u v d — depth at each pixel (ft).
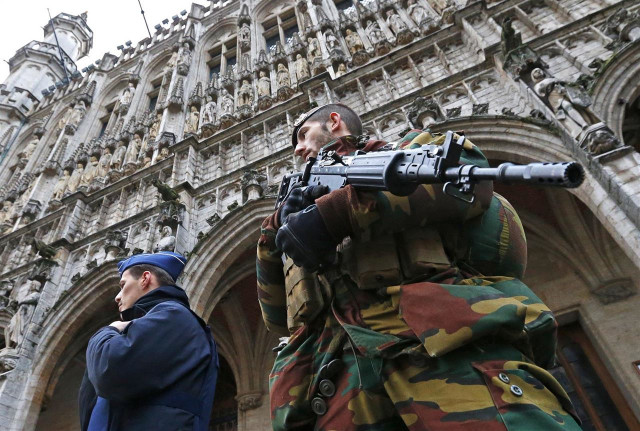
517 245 6.18
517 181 3.78
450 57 32.91
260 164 33.32
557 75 24.93
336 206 5.24
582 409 22.63
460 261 5.83
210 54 63.46
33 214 47.91
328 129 8.34
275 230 6.99
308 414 5.82
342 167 5.86
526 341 4.88
